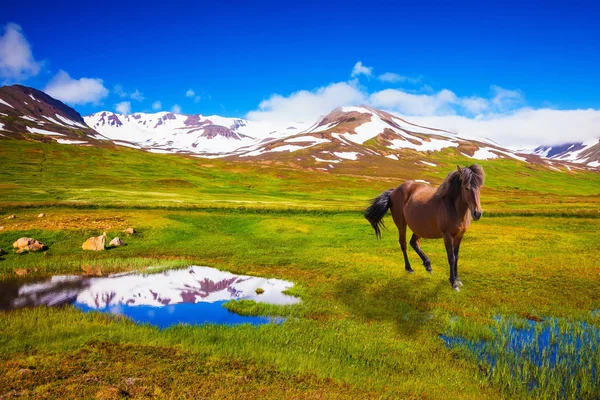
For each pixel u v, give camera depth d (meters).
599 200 60.16
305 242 22.42
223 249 20.42
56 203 34.56
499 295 12.38
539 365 8.18
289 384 6.80
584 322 10.35
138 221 27.64
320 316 10.87
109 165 92.69
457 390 7.09
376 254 18.98
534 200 60.28
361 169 161.50
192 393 6.25
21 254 19.22
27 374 6.61
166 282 14.88
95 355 7.57
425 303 11.74
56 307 11.60
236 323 10.39
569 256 17.56
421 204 12.03
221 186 78.25
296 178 105.50
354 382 7.08
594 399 6.91
